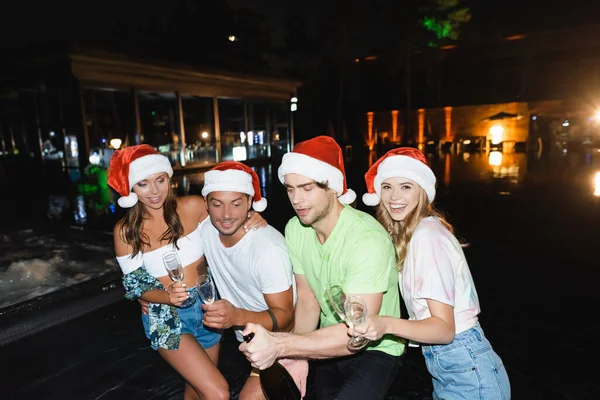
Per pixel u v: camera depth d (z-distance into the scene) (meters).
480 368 1.96
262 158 24.47
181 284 2.34
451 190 12.16
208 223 2.64
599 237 6.80
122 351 3.72
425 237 1.99
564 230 7.33
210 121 21.72
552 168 16.38
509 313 4.28
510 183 13.03
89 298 4.57
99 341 3.89
